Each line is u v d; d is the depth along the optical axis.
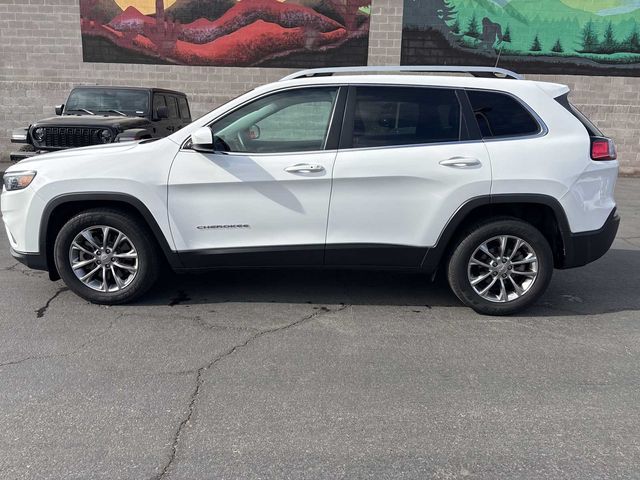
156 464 2.65
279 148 4.41
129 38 13.25
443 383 3.47
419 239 4.45
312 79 4.44
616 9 12.98
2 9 13.02
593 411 3.17
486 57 13.33
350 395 3.31
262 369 3.61
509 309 4.56
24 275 5.48
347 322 4.43
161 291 5.07
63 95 13.41
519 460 2.72
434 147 4.36
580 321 4.53
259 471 2.62
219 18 13.17
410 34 13.21
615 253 6.77
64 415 3.04
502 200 4.34
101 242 4.58
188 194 4.38
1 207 4.64
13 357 3.72
